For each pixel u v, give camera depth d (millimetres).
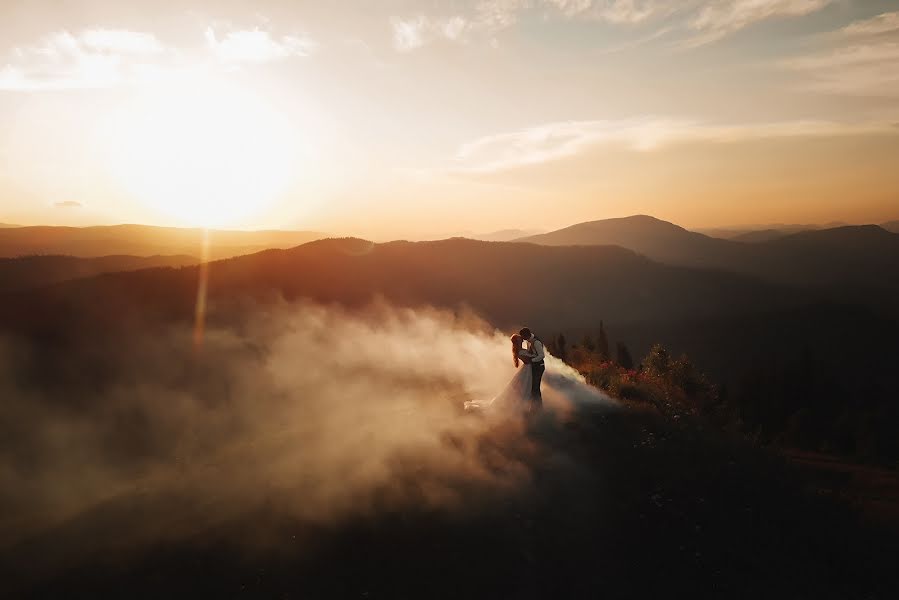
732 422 16219
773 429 37906
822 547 6746
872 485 12578
